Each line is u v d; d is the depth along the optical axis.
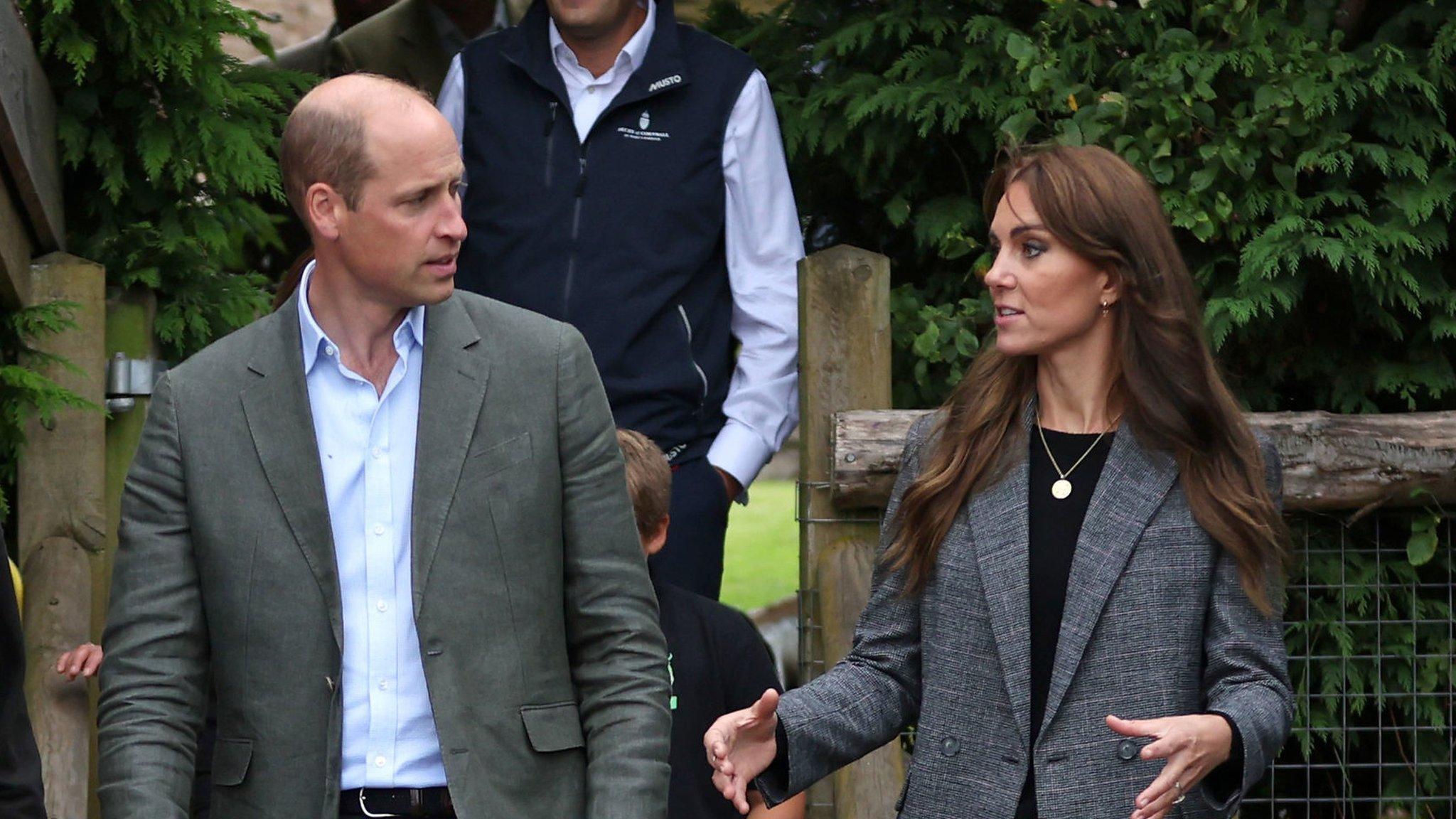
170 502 9.98
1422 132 16.23
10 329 15.76
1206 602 10.59
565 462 10.19
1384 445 15.14
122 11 16.14
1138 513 10.61
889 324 15.84
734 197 16.53
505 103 16.44
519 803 9.75
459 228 9.80
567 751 10.03
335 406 9.99
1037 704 10.59
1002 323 11.03
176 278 17.22
